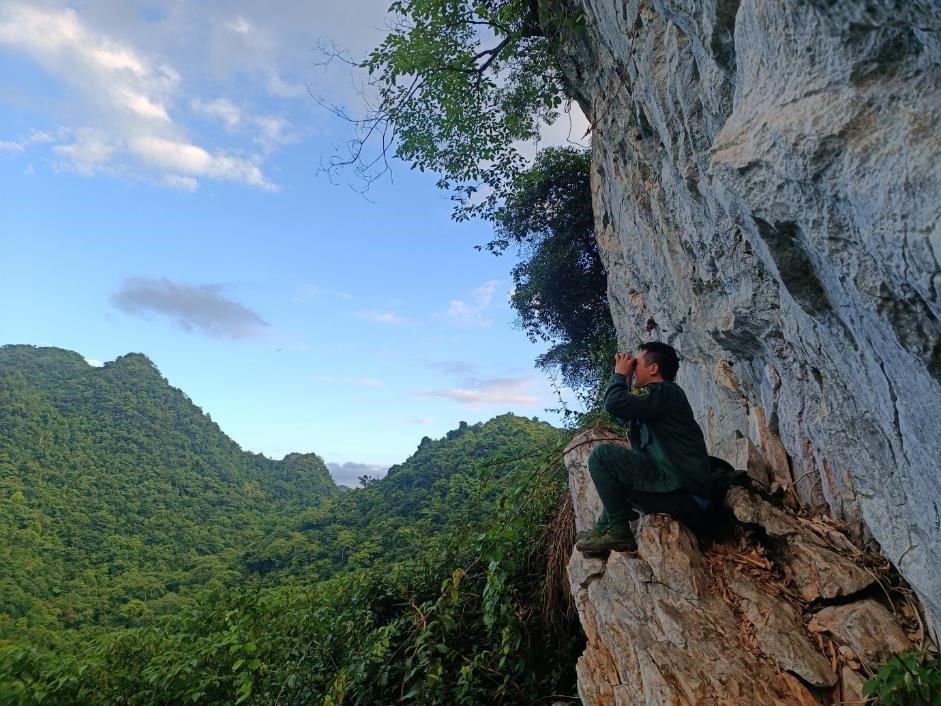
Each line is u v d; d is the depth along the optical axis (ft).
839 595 9.49
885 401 7.17
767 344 12.08
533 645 15.15
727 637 9.14
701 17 9.49
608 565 11.23
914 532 7.91
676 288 16.98
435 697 13.75
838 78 6.10
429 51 27.09
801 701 8.17
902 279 5.48
